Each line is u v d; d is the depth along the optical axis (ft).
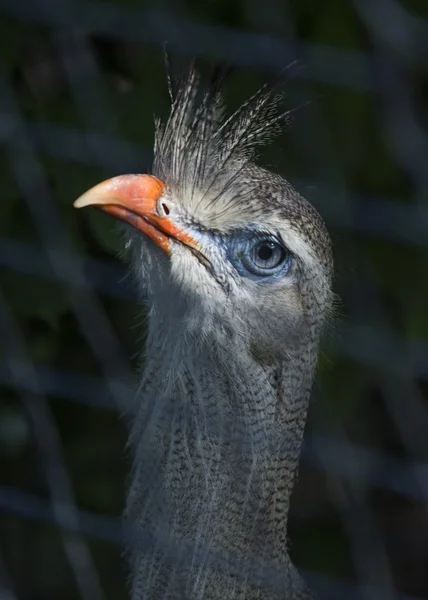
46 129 12.12
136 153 12.09
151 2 12.06
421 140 11.94
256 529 11.81
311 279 11.83
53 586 12.55
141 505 11.83
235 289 11.80
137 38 11.99
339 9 12.17
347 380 12.35
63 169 12.12
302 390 11.85
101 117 12.13
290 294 11.81
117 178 11.77
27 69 12.21
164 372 11.82
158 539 11.81
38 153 12.13
